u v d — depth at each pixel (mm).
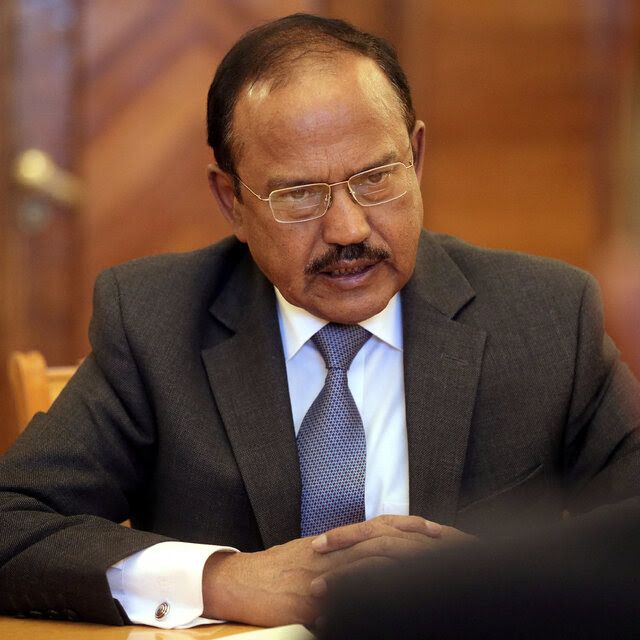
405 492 5305
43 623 4168
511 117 14727
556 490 5422
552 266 5824
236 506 5188
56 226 13578
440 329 5492
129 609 4172
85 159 13570
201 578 4098
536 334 5484
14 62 13180
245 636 3348
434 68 14594
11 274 13398
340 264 4824
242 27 13781
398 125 4855
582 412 5422
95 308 5824
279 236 4879
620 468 5113
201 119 13820
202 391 5465
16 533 4492
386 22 14391
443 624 1129
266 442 5191
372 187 4758
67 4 13305
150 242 13859
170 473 5340
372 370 5559
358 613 1140
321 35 4875
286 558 4121
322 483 5113
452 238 6266
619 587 1129
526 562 1154
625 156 14664
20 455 5184
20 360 6543
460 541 1198
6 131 13227
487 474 5238
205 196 13914
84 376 5707
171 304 5723
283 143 4695
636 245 3602
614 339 3373
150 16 13570
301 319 5520
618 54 14531
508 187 14836
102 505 5379
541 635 1131
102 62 13508
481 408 5328
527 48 14617
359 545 4059
